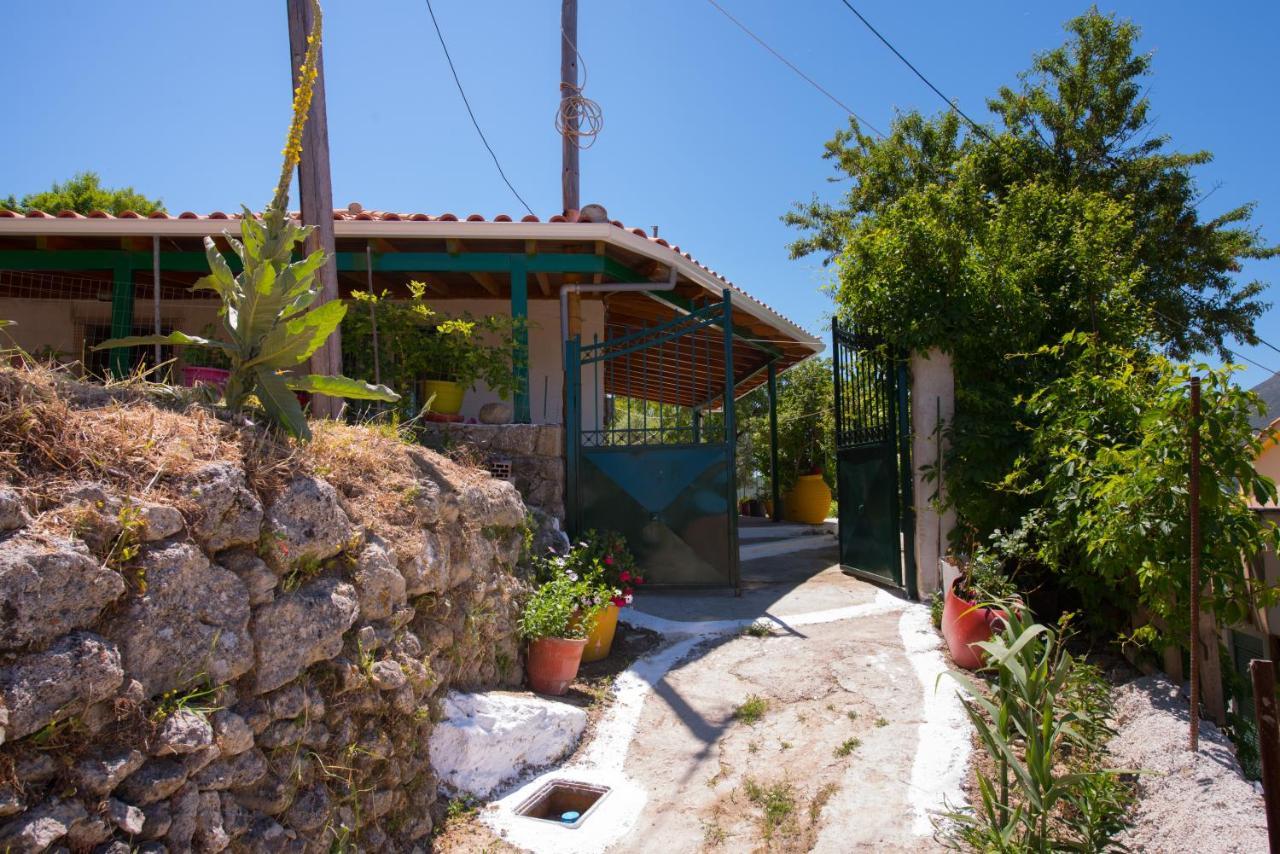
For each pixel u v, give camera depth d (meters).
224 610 2.80
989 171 13.28
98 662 2.30
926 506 6.84
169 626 2.60
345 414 6.34
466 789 3.93
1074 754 4.15
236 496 2.97
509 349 7.60
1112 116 13.85
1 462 2.45
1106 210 6.96
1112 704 4.58
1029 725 3.47
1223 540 4.00
